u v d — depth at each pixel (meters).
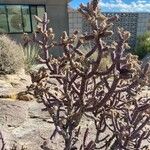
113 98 1.96
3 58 8.48
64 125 2.00
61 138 3.63
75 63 1.74
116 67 1.60
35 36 1.89
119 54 1.58
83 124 3.94
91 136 3.58
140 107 1.99
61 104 1.98
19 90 6.39
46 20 1.90
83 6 1.55
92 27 1.55
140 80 1.76
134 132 2.02
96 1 1.53
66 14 18.83
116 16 1.53
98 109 1.95
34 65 9.79
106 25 1.52
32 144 3.59
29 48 10.62
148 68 1.74
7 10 17.94
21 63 8.94
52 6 18.62
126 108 2.05
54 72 1.93
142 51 18.64
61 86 2.23
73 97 2.03
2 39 8.92
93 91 1.89
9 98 5.61
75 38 1.78
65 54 1.81
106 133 3.71
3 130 4.00
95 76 1.89
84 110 1.85
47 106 2.01
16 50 9.16
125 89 1.79
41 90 1.93
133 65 1.68
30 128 4.15
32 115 4.66
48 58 1.92
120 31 1.62
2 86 6.67
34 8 18.38
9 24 18.03
